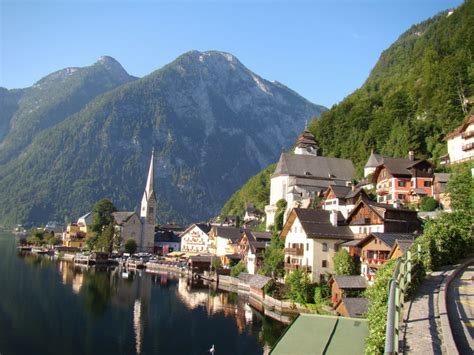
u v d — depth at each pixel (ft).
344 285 236.22
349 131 639.35
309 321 92.07
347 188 353.10
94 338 223.71
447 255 111.04
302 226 292.20
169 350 206.18
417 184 342.64
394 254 216.74
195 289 378.73
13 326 238.68
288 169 491.31
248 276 385.29
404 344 58.39
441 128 484.33
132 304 303.27
